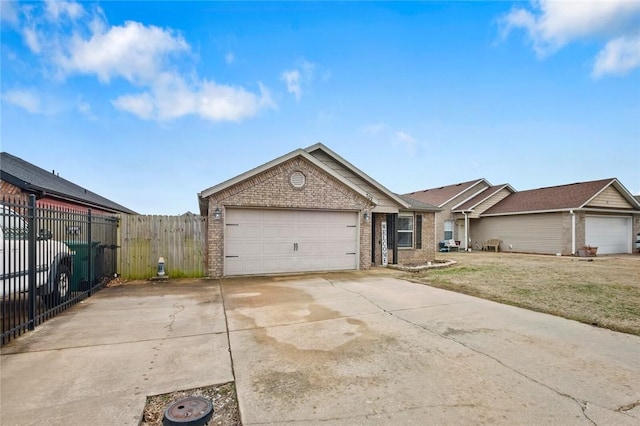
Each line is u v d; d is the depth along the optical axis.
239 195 10.38
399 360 3.87
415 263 14.34
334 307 6.42
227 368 3.65
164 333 4.87
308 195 11.16
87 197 15.46
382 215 13.89
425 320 5.53
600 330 5.00
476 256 18.89
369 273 11.15
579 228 18.95
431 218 15.35
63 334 4.78
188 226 10.31
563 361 3.84
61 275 6.40
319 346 4.34
